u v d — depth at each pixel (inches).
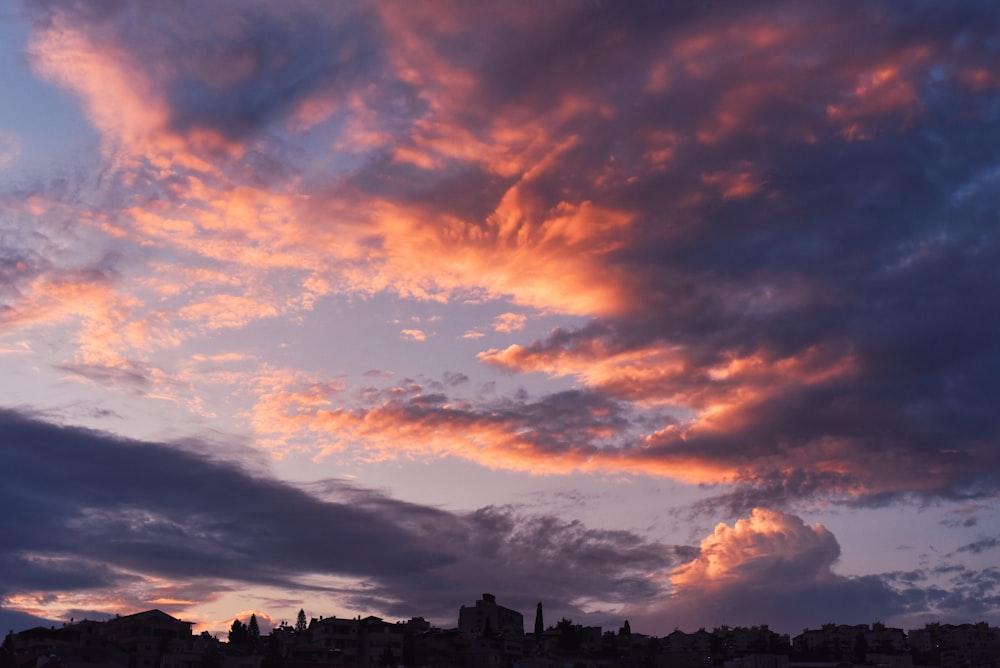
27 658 7106.3
